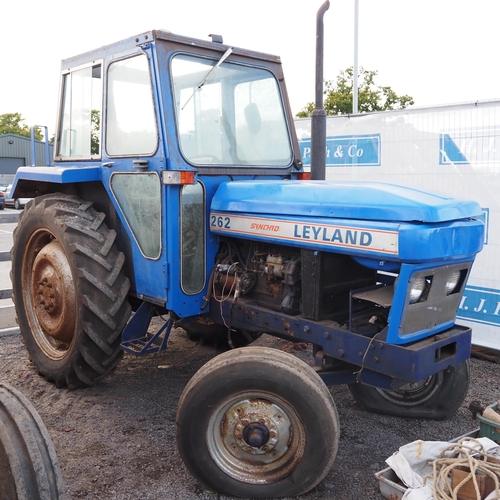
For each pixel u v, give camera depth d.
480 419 3.06
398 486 2.60
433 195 2.81
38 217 3.95
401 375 2.65
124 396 3.87
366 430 3.43
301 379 2.59
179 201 3.23
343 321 3.03
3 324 5.48
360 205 2.73
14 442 1.95
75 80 4.03
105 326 3.57
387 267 2.68
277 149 3.84
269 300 3.30
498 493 2.40
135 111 3.38
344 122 5.52
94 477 2.85
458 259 2.75
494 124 4.55
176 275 3.30
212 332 4.64
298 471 2.65
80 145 4.04
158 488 2.78
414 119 5.03
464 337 2.90
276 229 3.05
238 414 2.74
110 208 3.87
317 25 4.45
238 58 3.60
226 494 2.72
